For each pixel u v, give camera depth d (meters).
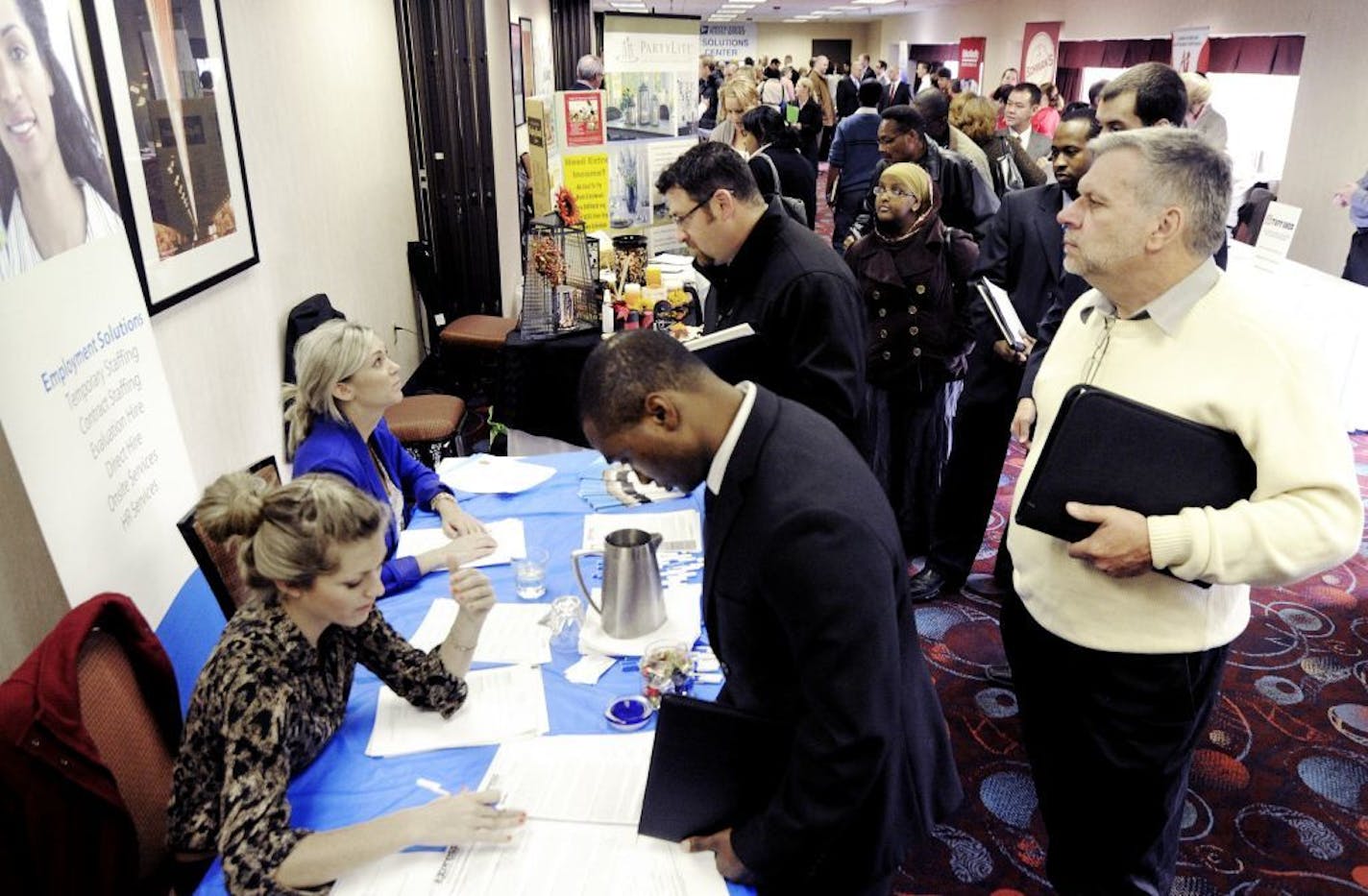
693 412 1.08
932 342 2.87
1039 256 2.64
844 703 1.02
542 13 10.00
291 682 1.30
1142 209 1.34
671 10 19.70
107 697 1.36
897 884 2.02
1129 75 2.23
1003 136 4.62
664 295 3.67
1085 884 1.72
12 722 1.16
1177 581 1.44
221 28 2.74
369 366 2.05
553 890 1.13
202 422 2.64
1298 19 6.89
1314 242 6.78
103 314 1.71
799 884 1.14
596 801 1.28
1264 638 2.94
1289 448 1.29
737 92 5.37
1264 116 7.79
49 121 1.79
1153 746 1.54
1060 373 1.61
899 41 21.41
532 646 1.66
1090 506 1.40
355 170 4.22
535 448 3.45
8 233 1.61
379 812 1.29
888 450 3.08
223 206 2.72
